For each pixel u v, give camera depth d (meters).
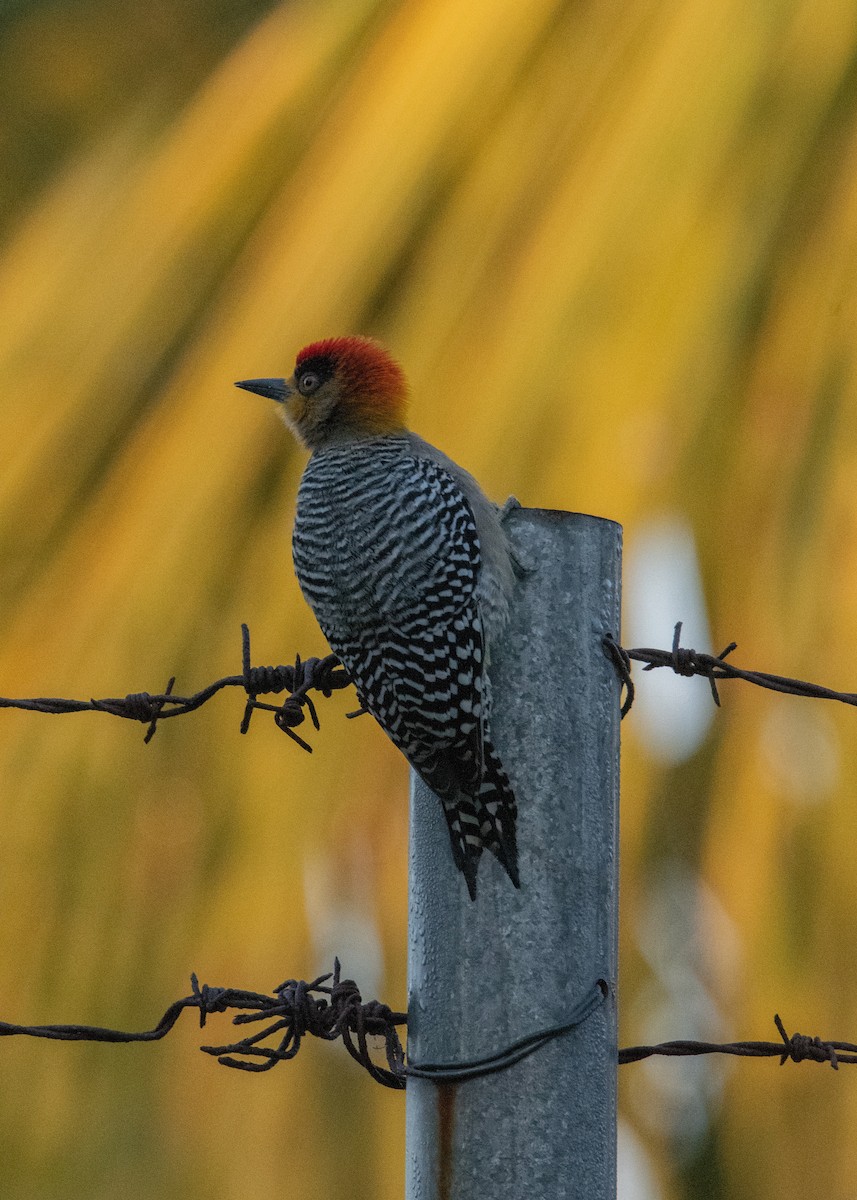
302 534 8.39
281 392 10.11
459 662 7.31
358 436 9.65
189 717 11.45
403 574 7.91
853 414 11.48
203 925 11.28
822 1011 12.09
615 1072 6.93
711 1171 12.88
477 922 6.84
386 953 11.15
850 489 11.35
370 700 7.78
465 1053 6.76
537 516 7.16
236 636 11.49
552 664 7.05
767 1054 7.84
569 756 6.98
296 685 8.15
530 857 6.87
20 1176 12.00
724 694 11.72
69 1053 12.01
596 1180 6.75
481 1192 6.68
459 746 7.01
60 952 11.38
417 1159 6.82
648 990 12.88
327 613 8.16
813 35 12.45
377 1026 7.36
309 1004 7.34
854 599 11.30
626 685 7.44
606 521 7.20
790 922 11.88
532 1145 6.69
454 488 8.45
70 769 11.42
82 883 11.37
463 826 6.89
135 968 11.37
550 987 6.79
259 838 11.30
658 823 12.10
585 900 6.89
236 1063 7.30
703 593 11.62
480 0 12.84
